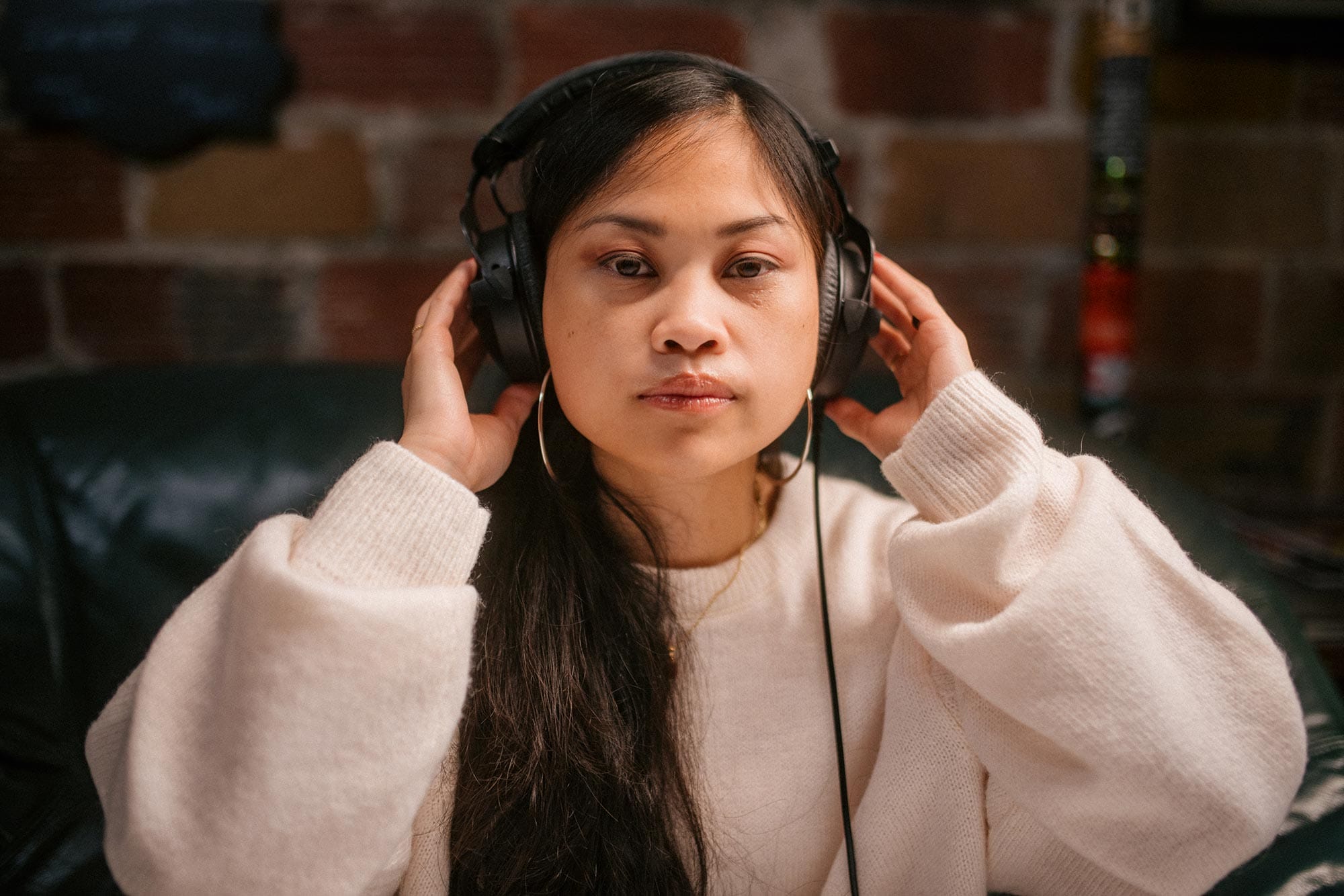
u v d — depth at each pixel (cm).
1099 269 121
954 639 62
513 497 73
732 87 63
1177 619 63
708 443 60
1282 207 134
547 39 123
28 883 75
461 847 67
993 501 62
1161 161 132
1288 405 139
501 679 68
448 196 126
